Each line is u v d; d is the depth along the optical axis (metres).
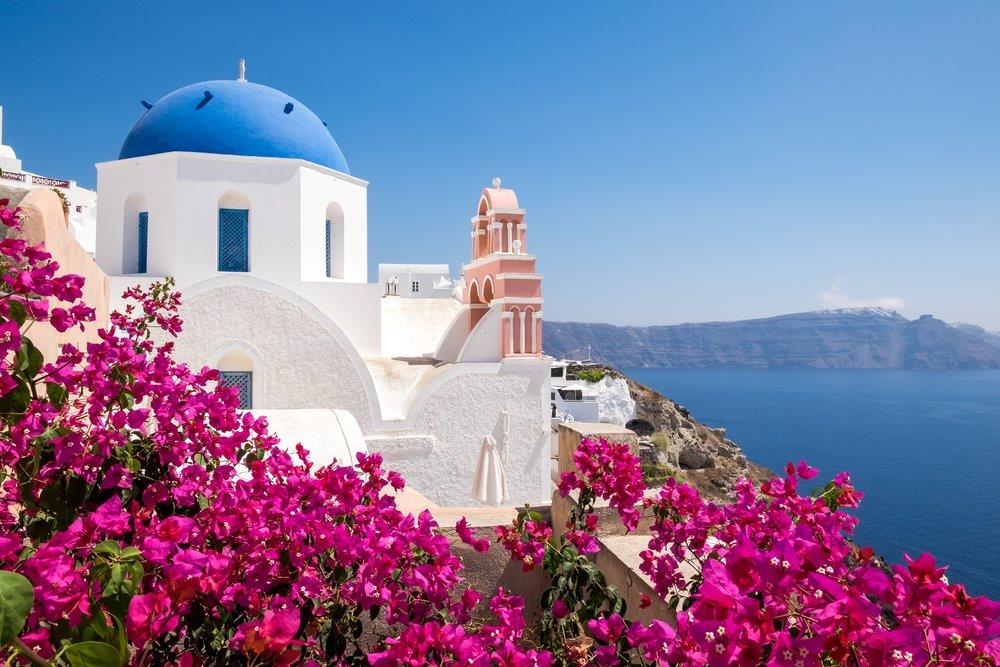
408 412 14.55
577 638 3.34
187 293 13.41
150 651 2.61
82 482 2.85
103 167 15.98
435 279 54.78
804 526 2.44
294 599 2.80
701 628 1.76
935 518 86.50
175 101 16.72
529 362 15.35
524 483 15.22
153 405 3.18
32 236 4.65
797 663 1.65
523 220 16.38
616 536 4.52
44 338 5.07
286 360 13.92
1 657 1.83
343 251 17.83
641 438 59.16
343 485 3.29
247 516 2.88
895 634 1.57
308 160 17.05
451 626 2.53
